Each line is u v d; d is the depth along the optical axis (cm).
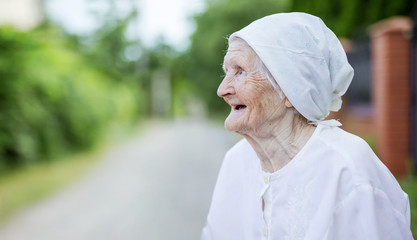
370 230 94
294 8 932
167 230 465
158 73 3769
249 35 107
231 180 130
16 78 826
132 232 462
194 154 1083
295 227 106
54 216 525
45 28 1396
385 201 99
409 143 551
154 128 2138
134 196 619
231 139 1444
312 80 104
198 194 624
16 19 1773
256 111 109
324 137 106
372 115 704
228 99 114
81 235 455
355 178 98
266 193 114
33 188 673
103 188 673
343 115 845
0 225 494
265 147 114
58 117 988
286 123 111
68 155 998
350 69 109
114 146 1267
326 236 98
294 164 108
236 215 128
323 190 102
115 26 2691
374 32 619
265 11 2220
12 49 843
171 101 4159
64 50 1361
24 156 820
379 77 588
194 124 2441
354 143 104
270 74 107
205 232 135
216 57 2427
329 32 109
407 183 434
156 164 921
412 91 549
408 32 536
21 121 807
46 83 911
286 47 104
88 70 1464
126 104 1858
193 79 3011
